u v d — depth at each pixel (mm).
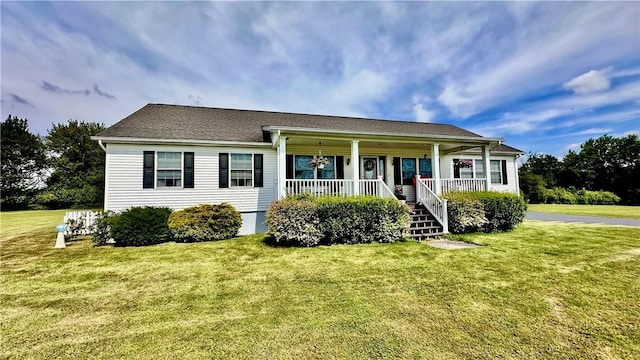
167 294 4422
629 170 31219
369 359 2672
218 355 2770
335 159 12195
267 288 4625
